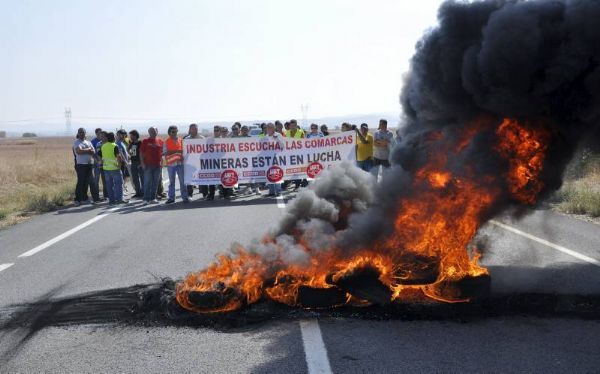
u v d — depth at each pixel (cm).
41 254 853
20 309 561
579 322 475
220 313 513
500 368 389
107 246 895
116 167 1505
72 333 487
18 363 427
